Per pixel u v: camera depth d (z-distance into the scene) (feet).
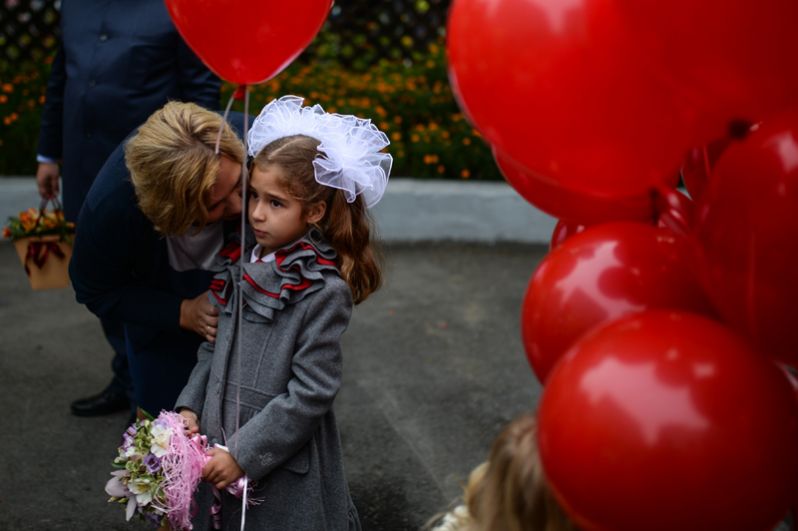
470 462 10.85
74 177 10.76
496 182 19.40
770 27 3.64
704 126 4.21
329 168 6.46
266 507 6.86
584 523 3.83
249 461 6.53
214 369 6.87
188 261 7.38
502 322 14.96
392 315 15.15
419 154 19.35
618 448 3.54
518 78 4.01
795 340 3.96
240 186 6.69
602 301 4.25
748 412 3.53
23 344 13.80
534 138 4.17
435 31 23.27
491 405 12.21
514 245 18.61
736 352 3.66
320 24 6.04
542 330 4.43
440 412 12.03
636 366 3.62
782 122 3.90
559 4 3.93
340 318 6.68
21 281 16.29
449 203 18.61
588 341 3.87
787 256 3.76
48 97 11.33
